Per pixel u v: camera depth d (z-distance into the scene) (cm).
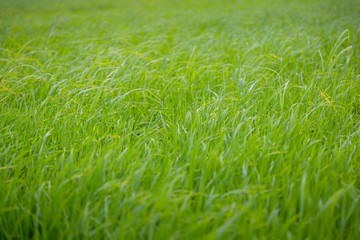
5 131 306
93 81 397
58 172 245
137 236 195
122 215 197
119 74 429
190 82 405
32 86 393
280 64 468
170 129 304
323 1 1102
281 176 236
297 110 297
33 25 884
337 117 312
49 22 960
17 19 1048
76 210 211
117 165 250
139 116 335
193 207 217
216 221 189
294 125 283
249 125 285
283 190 219
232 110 321
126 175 240
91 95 369
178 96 382
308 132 289
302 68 469
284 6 1117
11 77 420
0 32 719
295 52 506
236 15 979
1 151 280
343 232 199
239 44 579
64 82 403
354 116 331
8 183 237
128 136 288
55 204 209
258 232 190
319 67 480
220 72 448
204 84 400
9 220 209
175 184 234
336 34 581
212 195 207
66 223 199
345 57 475
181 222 191
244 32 684
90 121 307
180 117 325
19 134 300
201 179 233
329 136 288
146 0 1848
